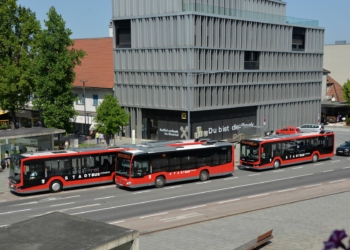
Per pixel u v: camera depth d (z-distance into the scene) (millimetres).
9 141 38281
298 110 68938
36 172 29172
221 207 25234
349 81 77438
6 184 32750
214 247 18141
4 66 49500
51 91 46469
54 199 28125
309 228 20453
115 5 57812
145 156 30391
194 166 32844
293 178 34094
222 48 55156
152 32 54688
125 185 30078
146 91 56250
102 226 12602
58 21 45531
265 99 62562
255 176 35188
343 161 42344
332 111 83188
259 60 61156
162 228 21156
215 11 54500
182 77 52469
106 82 62375
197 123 53531
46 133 38875
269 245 18062
